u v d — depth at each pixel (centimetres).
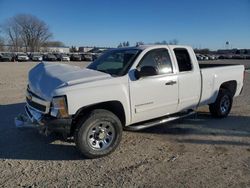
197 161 483
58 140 579
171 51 606
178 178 423
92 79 497
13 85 1422
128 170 451
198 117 756
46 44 11744
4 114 777
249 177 426
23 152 521
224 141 580
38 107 503
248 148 543
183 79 613
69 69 547
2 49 10850
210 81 682
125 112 530
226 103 754
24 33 11106
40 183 411
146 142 573
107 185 405
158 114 586
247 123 707
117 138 511
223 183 408
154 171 447
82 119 482
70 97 464
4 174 438
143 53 561
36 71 574
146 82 549
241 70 793
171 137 603
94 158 495
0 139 583
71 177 429
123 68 543
